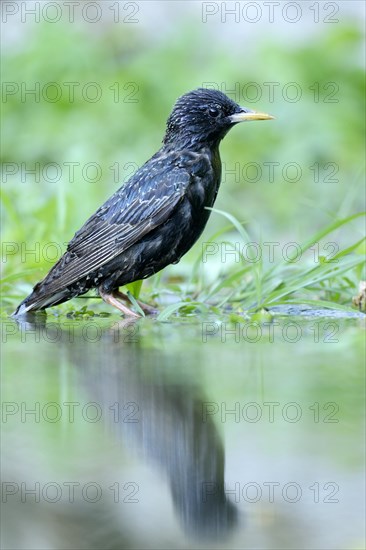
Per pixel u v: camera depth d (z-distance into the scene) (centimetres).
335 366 895
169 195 1202
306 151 2128
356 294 1289
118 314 1263
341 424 717
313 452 661
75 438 697
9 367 898
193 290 1366
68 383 836
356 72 2273
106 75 2342
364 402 767
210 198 1247
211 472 630
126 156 2127
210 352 970
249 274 1371
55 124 2233
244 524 568
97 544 544
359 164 2128
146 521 573
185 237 1234
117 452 666
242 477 622
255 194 2088
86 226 1231
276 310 1245
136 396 784
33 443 687
